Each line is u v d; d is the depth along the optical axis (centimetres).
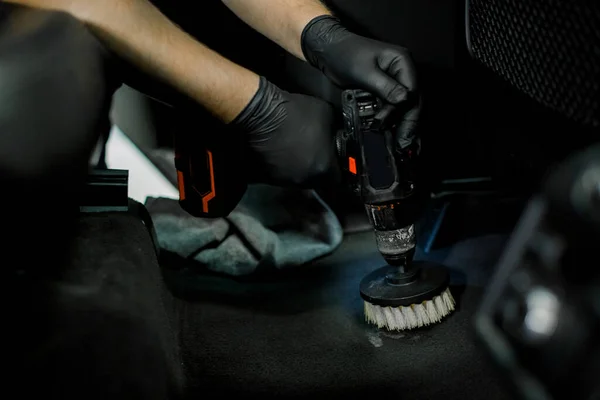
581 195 38
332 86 125
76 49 70
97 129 73
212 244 119
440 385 81
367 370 87
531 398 41
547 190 41
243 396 84
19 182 63
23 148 63
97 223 77
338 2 120
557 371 40
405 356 89
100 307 63
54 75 67
